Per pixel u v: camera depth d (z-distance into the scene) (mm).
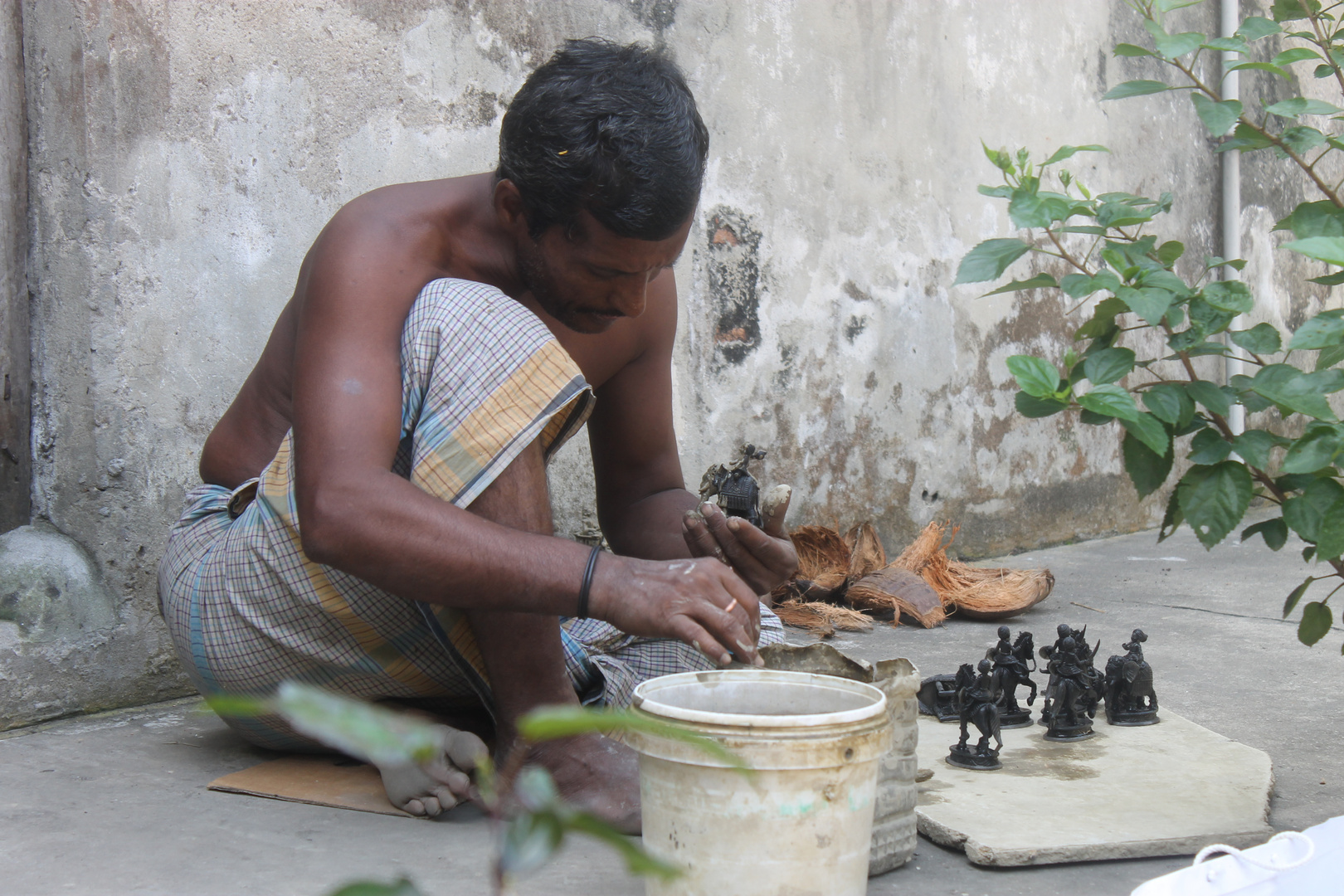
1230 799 1890
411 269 1777
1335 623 3801
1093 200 1771
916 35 5008
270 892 1498
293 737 2061
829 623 3742
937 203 5148
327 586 1799
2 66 2516
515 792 451
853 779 1310
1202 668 3123
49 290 2576
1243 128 1812
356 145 3102
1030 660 2742
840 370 4711
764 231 4367
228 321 2824
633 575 1505
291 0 2930
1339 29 1821
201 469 2283
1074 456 6020
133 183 2627
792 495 4520
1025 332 5680
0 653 2377
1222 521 1684
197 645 1938
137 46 2623
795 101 4477
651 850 1359
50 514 2582
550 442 1772
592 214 1677
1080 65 5977
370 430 1619
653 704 1329
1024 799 1890
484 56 3436
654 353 2316
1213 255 7059
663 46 3990
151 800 1904
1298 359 7660
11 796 1924
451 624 1728
